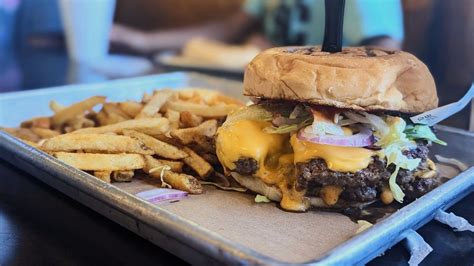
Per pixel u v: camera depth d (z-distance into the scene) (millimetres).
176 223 254
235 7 1272
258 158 333
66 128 460
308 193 325
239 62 907
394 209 329
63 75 890
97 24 1048
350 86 309
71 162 362
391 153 314
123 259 284
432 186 331
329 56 327
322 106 318
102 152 384
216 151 358
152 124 411
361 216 320
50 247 297
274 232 300
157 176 376
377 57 326
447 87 506
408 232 292
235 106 433
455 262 277
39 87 774
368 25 723
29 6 1462
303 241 290
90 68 968
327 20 346
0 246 297
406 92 326
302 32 939
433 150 391
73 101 562
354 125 322
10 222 326
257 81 339
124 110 468
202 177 378
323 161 312
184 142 389
